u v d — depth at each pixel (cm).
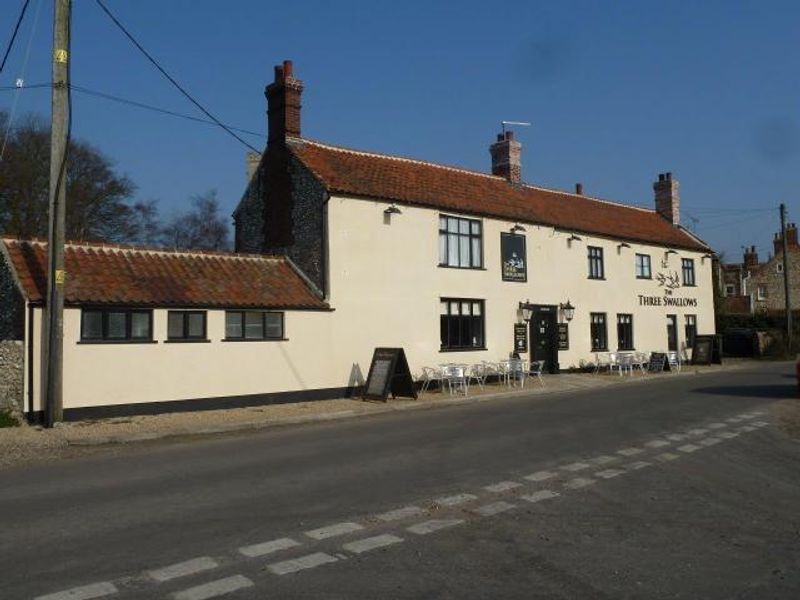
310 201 2086
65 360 1497
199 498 818
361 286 2073
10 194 3466
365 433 1359
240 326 1800
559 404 1800
